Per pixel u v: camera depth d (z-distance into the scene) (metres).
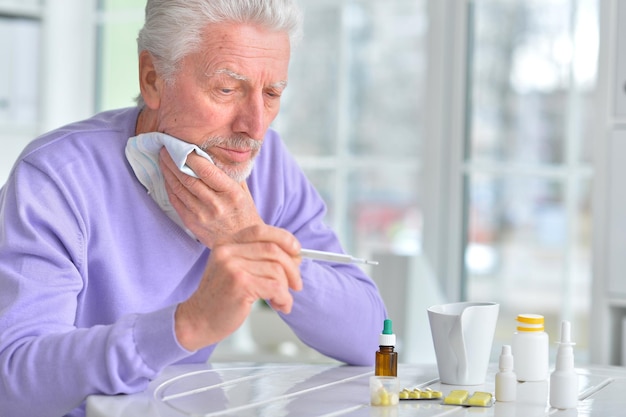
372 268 3.20
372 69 6.56
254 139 1.67
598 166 2.92
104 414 1.35
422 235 3.66
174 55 1.64
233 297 1.39
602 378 1.68
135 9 4.21
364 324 1.86
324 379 1.63
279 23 1.64
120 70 4.23
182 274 1.78
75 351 1.45
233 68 1.61
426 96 3.63
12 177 1.65
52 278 1.56
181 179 1.69
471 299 3.68
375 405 1.42
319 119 4.70
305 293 1.81
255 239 1.42
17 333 1.50
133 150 1.71
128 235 1.73
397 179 6.85
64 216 1.63
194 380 1.59
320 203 2.04
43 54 4.01
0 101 3.92
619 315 3.01
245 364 1.79
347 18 4.36
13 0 3.93
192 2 1.61
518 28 3.71
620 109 2.89
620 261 2.89
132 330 1.45
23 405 1.46
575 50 3.53
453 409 1.40
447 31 3.58
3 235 1.58
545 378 1.62
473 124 3.69
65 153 1.68
